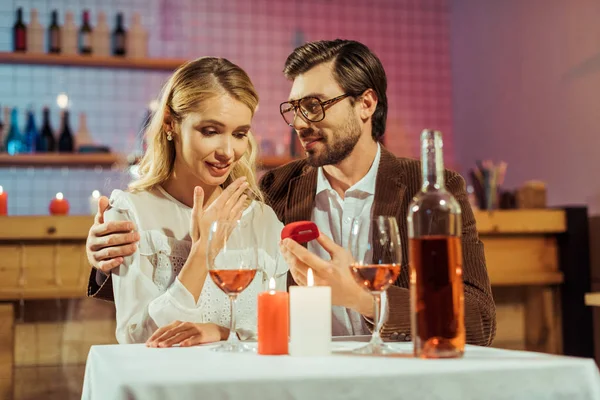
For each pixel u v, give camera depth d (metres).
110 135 4.14
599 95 3.42
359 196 1.80
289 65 1.79
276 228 1.75
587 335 3.06
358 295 1.23
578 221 3.08
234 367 0.95
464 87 4.63
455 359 0.99
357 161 1.80
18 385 2.56
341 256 1.22
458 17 4.70
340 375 0.88
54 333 2.61
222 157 1.59
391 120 4.67
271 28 4.50
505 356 1.03
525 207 3.20
